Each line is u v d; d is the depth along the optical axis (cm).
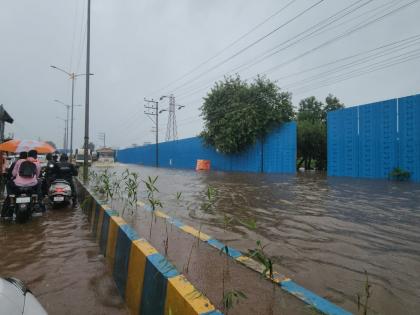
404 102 1503
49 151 918
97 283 362
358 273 342
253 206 765
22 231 587
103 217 513
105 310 301
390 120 1564
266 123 2411
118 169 3241
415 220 593
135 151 6038
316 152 3183
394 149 1543
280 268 356
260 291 266
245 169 2678
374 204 778
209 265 329
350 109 1775
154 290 258
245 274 304
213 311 197
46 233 575
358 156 1727
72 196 846
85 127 1342
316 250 420
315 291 298
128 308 304
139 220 539
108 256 425
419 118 1435
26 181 659
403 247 430
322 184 1334
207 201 851
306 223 576
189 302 207
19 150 877
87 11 1412
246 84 2620
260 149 2530
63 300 320
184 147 3791
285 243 453
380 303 275
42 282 362
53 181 830
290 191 1079
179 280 238
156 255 288
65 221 673
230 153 2789
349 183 1373
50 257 446
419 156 1433
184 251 376
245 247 434
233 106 2522
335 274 339
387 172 1573
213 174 2223
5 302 199
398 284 314
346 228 536
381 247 431
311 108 4556
